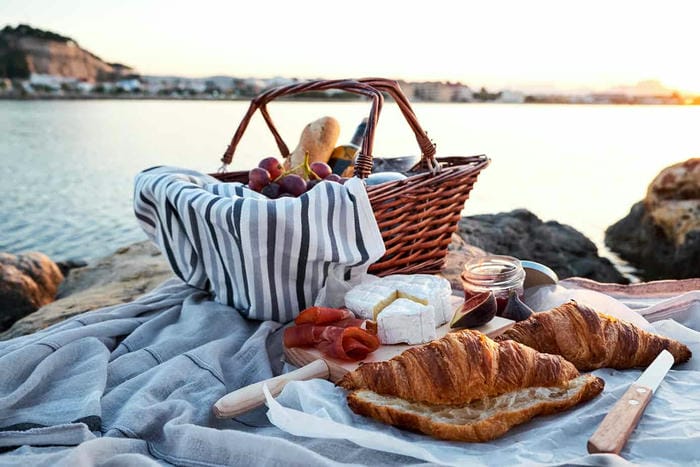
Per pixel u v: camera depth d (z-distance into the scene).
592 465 1.41
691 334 2.21
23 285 5.90
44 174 20.84
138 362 2.27
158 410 1.88
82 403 1.95
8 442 1.79
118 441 1.72
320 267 2.59
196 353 2.22
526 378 1.83
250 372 2.27
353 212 2.54
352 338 2.20
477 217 6.01
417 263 3.02
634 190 13.48
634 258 6.96
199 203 2.52
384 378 1.84
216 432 1.70
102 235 14.16
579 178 14.84
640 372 2.07
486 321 2.34
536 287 2.71
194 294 2.82
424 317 2.28
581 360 2.04
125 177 20.12
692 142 18.67
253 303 2.59
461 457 1.62
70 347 2.27
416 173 3.24
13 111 41.25
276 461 1.60
